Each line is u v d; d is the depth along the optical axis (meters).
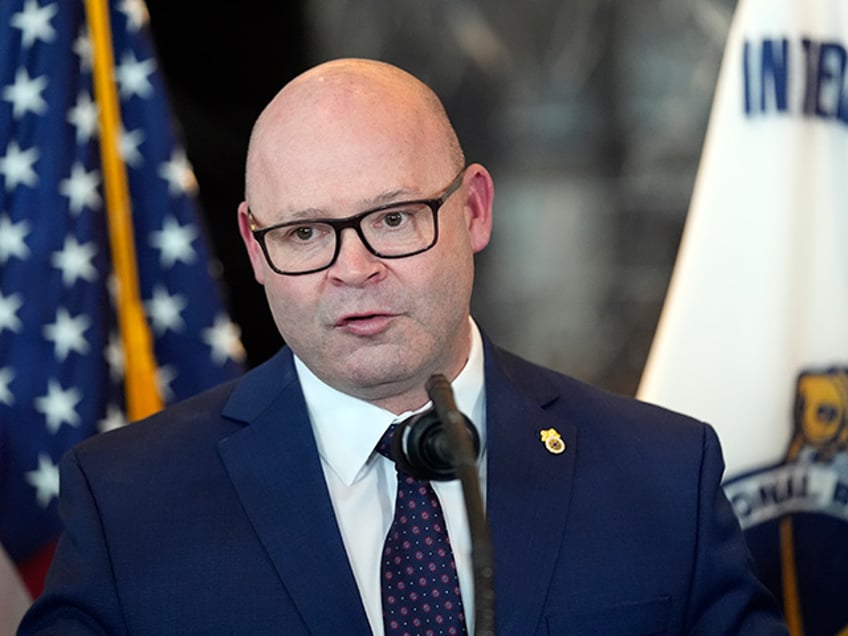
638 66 8.55
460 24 8.64
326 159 4.87
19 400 7.56
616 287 8.62
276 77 8.70
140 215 7.98
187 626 5.01
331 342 4.97
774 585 7.70
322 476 5.28
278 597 5.03
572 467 5.46
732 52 7.70
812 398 7.66
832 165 7.66
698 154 8.52
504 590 5.09
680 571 5.30
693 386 7.66
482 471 5.44
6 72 7.71
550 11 8.59
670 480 5.51
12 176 7.66
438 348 5.08
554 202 8.63
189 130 8.67
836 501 7.71
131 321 7.83
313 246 4.98
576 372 8.66
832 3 7.66
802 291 7.68
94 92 7.84
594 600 5.13
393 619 4.93
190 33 8.66
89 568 5.12
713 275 7.66
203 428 5.59
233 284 8.72
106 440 5.62
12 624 7.48
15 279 7.62
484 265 8.70
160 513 5.27
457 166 5.18
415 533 5.05
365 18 8.67
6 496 7.53
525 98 8.63
